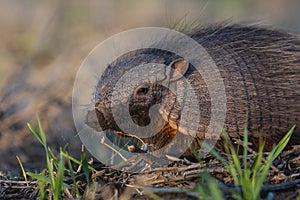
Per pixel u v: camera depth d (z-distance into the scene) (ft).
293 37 35.73
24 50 72.95
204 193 26.89
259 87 32.91
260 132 32.50
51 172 30.50
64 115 47.57
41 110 48.14
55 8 77.56
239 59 33.27
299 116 33.40
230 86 32.83
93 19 81.41
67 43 70.23
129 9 84.79
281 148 29.99
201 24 37.63
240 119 32.91
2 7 92.53
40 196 30.78
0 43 76.48
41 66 64.39
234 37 34.42
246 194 26.96
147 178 31.50
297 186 29.71
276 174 30.53
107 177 32.55
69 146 43.19
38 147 43.80
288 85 33.30
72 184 32.32
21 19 88.79
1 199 32.78
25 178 33.71
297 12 89.20
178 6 81.20
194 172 30.78
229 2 88.89
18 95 51.85
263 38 34.63
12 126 46.24
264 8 90.27
